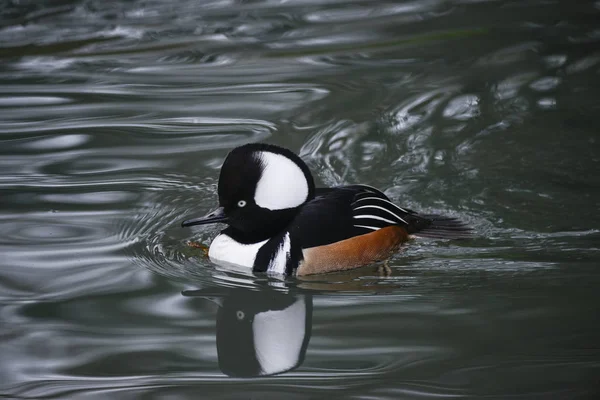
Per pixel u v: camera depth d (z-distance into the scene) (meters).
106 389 7.76
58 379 7.90
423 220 11.45
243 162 10.27
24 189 12.27
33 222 11.38
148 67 17.20
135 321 9.09
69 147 13.67
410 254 10.91
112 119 14.77
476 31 18.86
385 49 17.97
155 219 11.63
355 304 9.58
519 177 12.67
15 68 17.08
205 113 14.99
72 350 8.43
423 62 17.19
